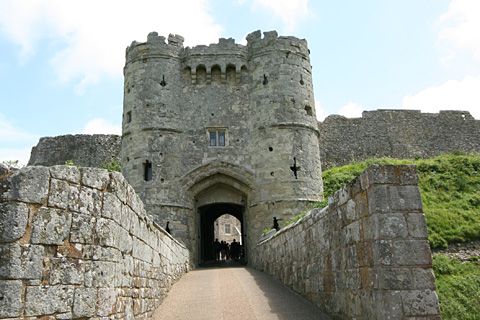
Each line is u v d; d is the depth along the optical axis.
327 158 41.28
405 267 5.71
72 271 5.47
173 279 13.53
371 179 6.06
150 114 23.73
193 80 25.09
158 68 24.56
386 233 5.83
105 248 6.07
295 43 25.62
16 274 4.88
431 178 27.72
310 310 8.76
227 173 23.95
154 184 22.73
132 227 7.50
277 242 13.44
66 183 5.63
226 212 32.19
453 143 44.19
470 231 19.61
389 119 43.91
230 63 25.31
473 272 16.48
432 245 18.69
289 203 22.73
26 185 5.18
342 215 7.23
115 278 6.32
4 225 4.96
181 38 25.86
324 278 8.27
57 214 5.43
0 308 4.73
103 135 39.06
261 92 24.72
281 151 23.53
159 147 23.36
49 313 5.11
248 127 24.78
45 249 5.23
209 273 17.34
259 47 25.53
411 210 5.94
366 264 6.21
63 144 38.81
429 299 5.61
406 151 42.94
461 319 13.54
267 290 11.63
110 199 6.30
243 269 18.48
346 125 42.97
